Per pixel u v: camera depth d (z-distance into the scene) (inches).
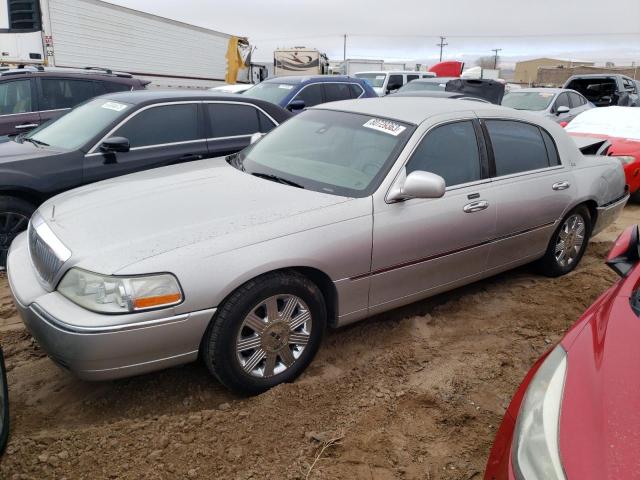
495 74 1530.5
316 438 114.7
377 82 709.3
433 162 156.7
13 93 318.3
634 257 106.8
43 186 204.5
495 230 170.9
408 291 154.3
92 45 564.1
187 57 715.4
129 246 116.8
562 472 66.4
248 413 122.1
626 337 85.0
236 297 120.4
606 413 72.0
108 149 215.6
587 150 230.4
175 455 109.3
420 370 143.9
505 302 187.6
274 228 126.5
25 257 138.3
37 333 116.8
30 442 110.0
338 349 153.9
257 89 425.1
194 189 146.3
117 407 126.7
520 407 82.6
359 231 137.3
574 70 1561.3
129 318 109.9
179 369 141.2
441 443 117.2
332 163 156.6
